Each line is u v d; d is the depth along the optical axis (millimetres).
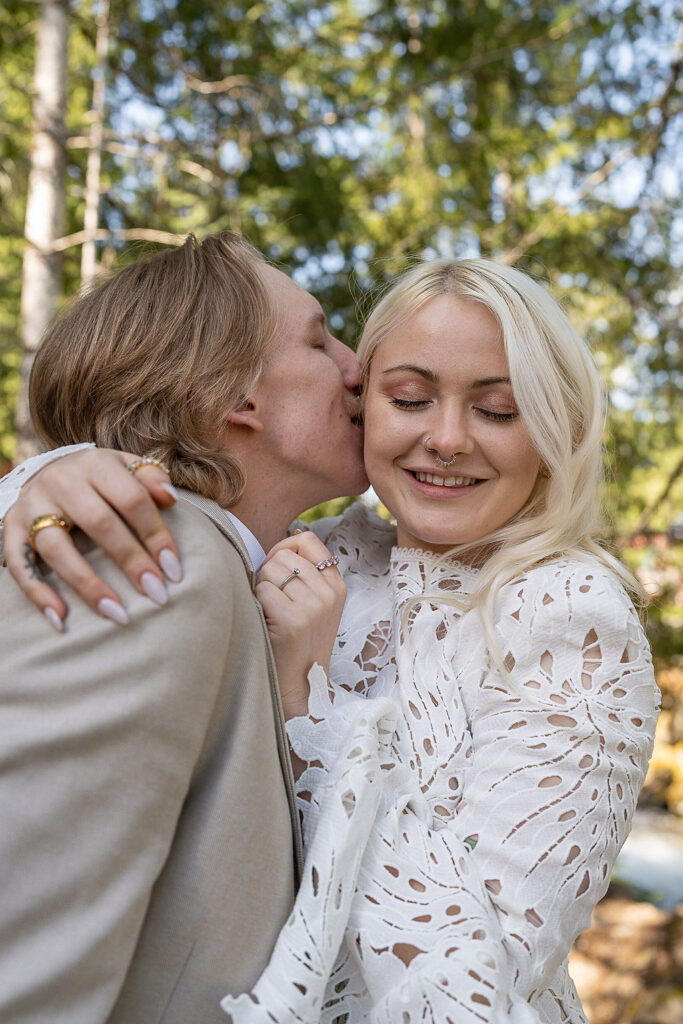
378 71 5707
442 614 1491
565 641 1374
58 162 4793
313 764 1300
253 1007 1065
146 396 1432
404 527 1661
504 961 1166
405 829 1273
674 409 5062
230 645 1177
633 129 5469
